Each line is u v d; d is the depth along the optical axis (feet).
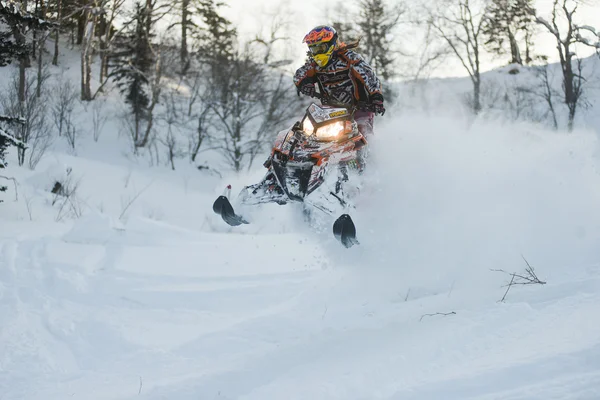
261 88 110.42
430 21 113.70
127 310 19.83
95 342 17.02
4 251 26.50
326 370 12.76
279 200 16.81
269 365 13.48
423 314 15.46
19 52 42.88
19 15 42.83
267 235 35.35
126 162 93.91
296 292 21.03
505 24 134.41
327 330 15.33
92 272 24.44
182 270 25.35
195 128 109.91
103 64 118.42
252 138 110.32
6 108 67.05
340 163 16.96
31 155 63.31
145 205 68.85
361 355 13.34
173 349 16.11
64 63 126.41
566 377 10.09
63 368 15.35
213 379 13.02
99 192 68.08
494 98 119.44
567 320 12.76
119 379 14.24
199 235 34.83
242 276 24.21
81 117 103.91
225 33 118.21
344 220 16.25
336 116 16.66
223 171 100.01
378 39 112.98
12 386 14.14
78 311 19.67
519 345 12.07
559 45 97.71
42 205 45.47
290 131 16.72
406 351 12.91
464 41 116.16
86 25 110.73
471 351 12.36
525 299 14.93
